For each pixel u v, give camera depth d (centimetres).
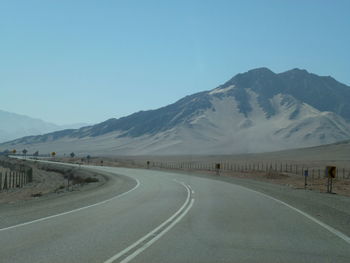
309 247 1088
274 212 1808
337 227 1411
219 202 2239
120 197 2545
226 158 14575
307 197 2522
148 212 1800
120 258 946
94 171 6681
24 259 927
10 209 1898
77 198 2484
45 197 2684
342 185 3844
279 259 955
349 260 952
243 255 989
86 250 1026
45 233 1261
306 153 13350
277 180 4700
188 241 1154
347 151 12269
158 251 1023
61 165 9131
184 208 1956
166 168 8250
